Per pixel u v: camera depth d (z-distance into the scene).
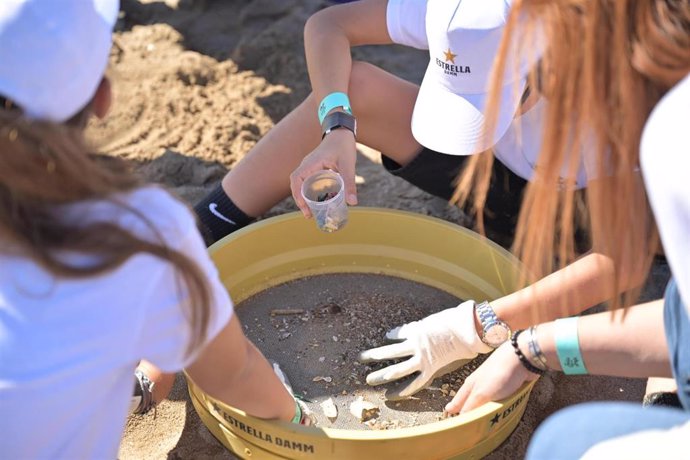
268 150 2.29
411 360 1.94
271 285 2.32
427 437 1.64
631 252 1.46
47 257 1.10
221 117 2.96
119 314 1.17
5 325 1.15
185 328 1.25
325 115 2.14
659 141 0.93
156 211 1.20
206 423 1.90
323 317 2.22
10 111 1.09
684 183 0.90
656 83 1.15
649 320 1.60
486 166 1.62
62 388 1.18
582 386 2.09
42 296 1.14
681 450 1.01
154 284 1.19
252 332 2.18
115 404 1.31
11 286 1.14
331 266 2.37
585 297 1.83
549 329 1.69
